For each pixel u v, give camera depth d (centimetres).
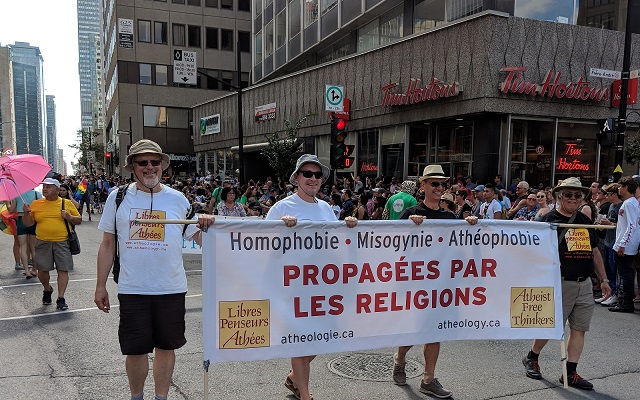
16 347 514
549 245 428
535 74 1472
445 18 1716
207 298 342
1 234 1677
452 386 430
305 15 2847
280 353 360
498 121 1493
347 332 380
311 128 2412
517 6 1491
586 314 434
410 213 431
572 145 1577
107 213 340
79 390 411
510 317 421
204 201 1747
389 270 390
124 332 330
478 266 415
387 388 423
